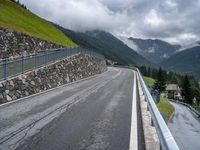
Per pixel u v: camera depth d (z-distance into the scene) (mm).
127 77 40969
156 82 118438
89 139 7941
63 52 30484
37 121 10125
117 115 11633
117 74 48500
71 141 7707
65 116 11102
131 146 7402
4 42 28125
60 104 14180
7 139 7801
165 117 8562
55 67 25766
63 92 19781
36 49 34656
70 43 62594
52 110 12430
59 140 7773
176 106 77812
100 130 9000
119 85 26844
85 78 36219
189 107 80375
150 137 8281
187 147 35125
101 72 53875
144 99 17203
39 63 22453
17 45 30531
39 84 20625
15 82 16828
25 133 8461
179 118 53438
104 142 7691
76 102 15000
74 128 9188
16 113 11609
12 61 17281
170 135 5473
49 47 38938
